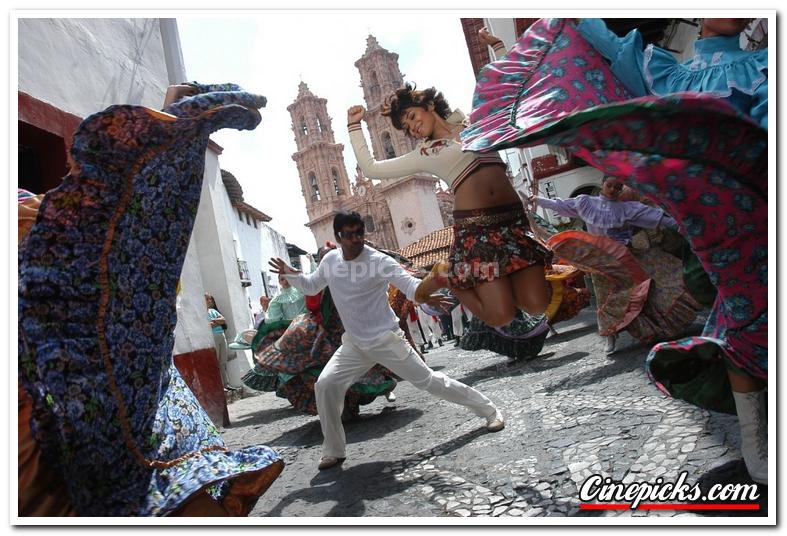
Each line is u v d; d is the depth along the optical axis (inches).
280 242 1027.9
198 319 268.4
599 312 217.6
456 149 126.1
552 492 99.9
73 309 74.0
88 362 74.0
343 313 152.2
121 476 75.9
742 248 77.3
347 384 152.6
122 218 79.5
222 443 93.7
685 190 77.2
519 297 126.3
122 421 76.4
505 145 83.3
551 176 577.6
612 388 163.3
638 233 210.8
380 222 2469.2
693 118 68.1
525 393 189.5
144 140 81.1
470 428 158.6
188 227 88.8
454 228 128.3
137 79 259.4
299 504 123.3
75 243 75.2
